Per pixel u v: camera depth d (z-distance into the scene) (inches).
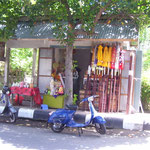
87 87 351.6
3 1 311.6
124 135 271.1
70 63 317.7
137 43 410.9
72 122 265.7
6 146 211.0
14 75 512.4
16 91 362.0
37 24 367.9
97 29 332.5
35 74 493.0
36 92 370.3
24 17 370.0
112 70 343.6
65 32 293.7
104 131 254.1
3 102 369.4
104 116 289.9
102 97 341.4
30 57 591.8
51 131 274.8
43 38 330.0
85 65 461.7
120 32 320.2
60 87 363.3
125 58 356.2
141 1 303.3
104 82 341.1
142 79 435.8
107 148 216.4
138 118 288.2
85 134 267.4
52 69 406.6
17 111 319.6
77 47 379.6
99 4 296.4
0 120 324.8
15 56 529.7
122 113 343.3
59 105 362.0
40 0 299.6
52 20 334.6
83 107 349.1
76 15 299.0
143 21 324.5
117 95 349.1
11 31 335.6
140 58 374.3
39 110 318.0
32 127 293.3
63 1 303.0
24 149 203.9
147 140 250.5
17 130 271.9
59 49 430.0
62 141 232.8
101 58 337.7
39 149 204.8
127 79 356.5
